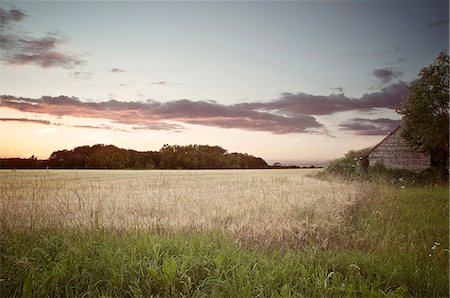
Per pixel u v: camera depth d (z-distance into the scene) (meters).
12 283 5.11
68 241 6.59
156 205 12.22
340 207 11.84
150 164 51.84
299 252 6.66
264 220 9.29
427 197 14.38
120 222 8.74
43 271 5.41
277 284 5.25
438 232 8.41
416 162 31.61
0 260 5.61
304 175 40.41
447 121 28.70
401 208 11.66
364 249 7.11
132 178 30.89
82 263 5.71
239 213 10.74
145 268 5.56
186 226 8.62
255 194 16.31
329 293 5.01
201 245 6.54
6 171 23.55
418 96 29.67
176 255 6.21
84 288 5.19
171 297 4.99
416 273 5.74
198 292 5.08
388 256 6.57
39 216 8.29
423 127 29.25
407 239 7.64
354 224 9.65
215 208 11.80
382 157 32.81
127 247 6.34
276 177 33.44
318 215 10.42
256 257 6.42
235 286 5.11
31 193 10.89
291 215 10.53
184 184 23.66
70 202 12.29
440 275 5.76
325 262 6.19
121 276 5.24
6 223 7.61
